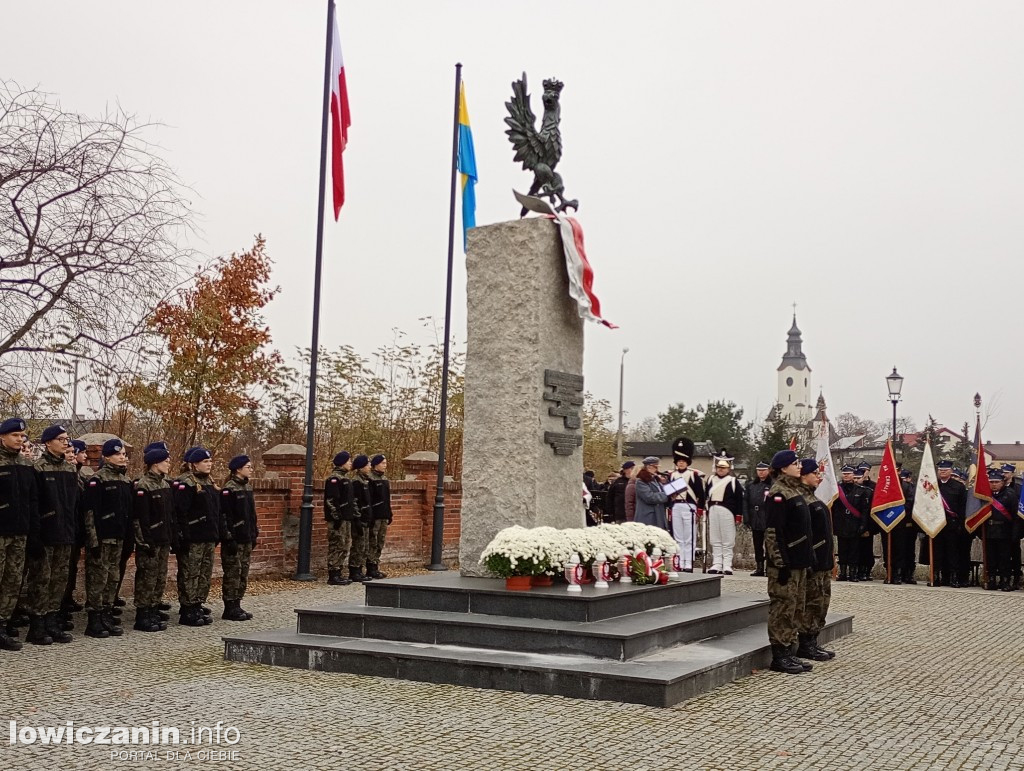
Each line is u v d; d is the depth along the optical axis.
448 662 8.88
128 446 15.04
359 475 17.69
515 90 12.69
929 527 18.28
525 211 12.44
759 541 20.08
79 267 13.84
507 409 11.77
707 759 6.52
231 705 7.95
